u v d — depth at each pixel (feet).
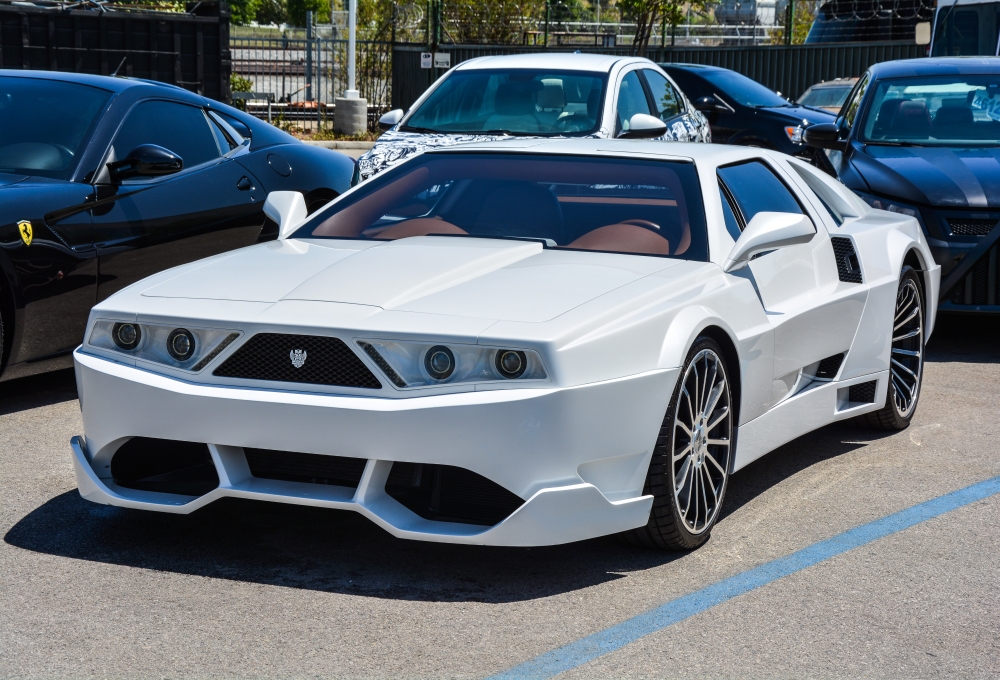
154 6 53.36
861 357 16.21
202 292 11.81
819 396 15.37
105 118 19.61
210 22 45.62
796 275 14.87
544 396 10.40
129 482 11.91
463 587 11.04
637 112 30.09
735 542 12.58
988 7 45.39
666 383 11.37
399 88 74.79
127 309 11.55
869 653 9.81
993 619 10.60
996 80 27.32
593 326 10.91
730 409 12.87
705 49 74.90
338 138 64.69
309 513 12.99
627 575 11.48
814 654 9.77
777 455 16.31
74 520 12.64
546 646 9.80
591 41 77.71
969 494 14.48
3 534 12.14
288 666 9.30
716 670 9.41
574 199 14.17
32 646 9.52
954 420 18.39
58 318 17.85
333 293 11.44
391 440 10.45
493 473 10.42
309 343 10.84
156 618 10.14
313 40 70.95
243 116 23.29
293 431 10.67
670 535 11.76
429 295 11.42
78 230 18.08
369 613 10.37
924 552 12.36
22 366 17.56
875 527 13.15
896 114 26.71
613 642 9.91
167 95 21.17
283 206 15.17
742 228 14.32
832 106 56.90
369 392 10.66
